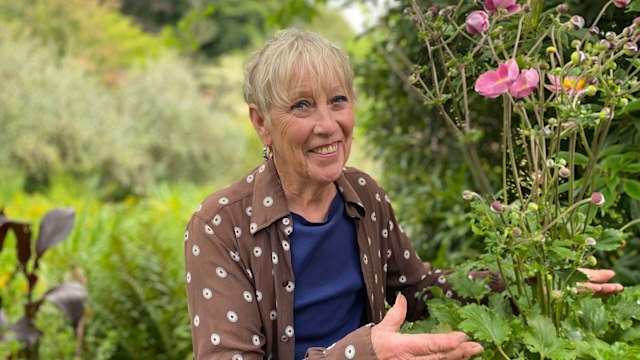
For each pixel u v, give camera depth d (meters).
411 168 3.02
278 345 1.30
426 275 1.50
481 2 1.18
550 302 1.26
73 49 13.28
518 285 1.29
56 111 10.26
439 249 2.88
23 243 2.86
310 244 1.32
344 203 1.37
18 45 10.77
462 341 1.10
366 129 3.16
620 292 1.41
